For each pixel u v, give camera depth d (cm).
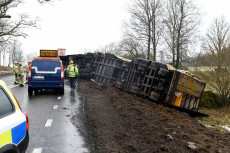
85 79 3409
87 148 922
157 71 2053
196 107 2047
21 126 595
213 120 2080
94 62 3216
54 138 1023
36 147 923
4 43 5388
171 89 1966
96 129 1152
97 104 1759
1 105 568
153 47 6625
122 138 1047
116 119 1349
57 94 2223
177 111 1942
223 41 3297
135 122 1316
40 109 1570
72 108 1606
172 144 1036
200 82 2022
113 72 2666
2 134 518
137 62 2262
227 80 2841
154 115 1573
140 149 939
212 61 2992
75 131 1117
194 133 1307
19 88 2686
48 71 2153
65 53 3906
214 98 2809
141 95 2152
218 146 1148
